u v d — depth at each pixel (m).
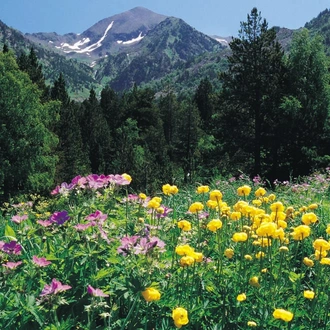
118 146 63.47
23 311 2.61
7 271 2.88
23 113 31.48
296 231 3.23
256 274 3.44
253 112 32.53
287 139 30.22
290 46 35.03
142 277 2.83
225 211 4.09
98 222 3.32
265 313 2.86
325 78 32.97
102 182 3.93
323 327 2.91
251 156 33.50
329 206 6.75
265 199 4.87
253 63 32.91
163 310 2.91
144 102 85.38
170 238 4.17
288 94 31.84
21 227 3.79
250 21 33.06
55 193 3.82
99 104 97.62
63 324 2.51
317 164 28.69
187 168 50.22
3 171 30.33
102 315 2.47
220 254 3.37
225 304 3.01
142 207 4.41
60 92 56.56
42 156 32.47
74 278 3.02
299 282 3.15
